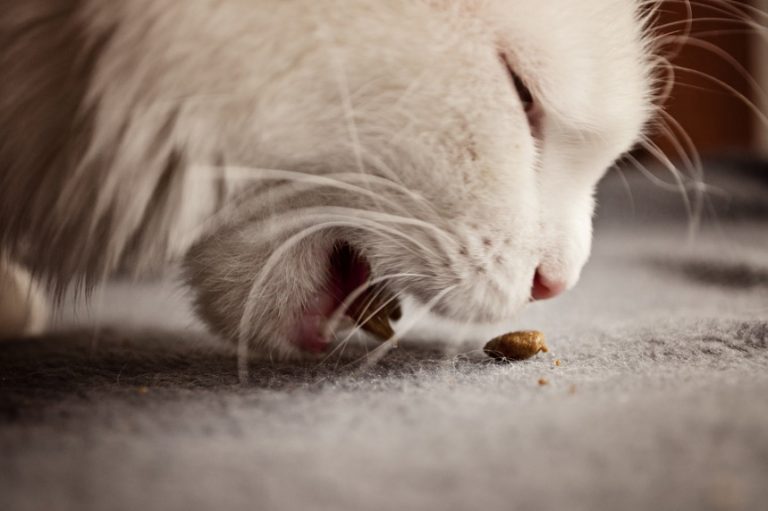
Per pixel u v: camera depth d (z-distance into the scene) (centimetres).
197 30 20
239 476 16
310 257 23
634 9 24
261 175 21
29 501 16
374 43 21
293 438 17
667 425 17
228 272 23
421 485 16
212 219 22
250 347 24
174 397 20
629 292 33
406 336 26
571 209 24
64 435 18
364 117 22
